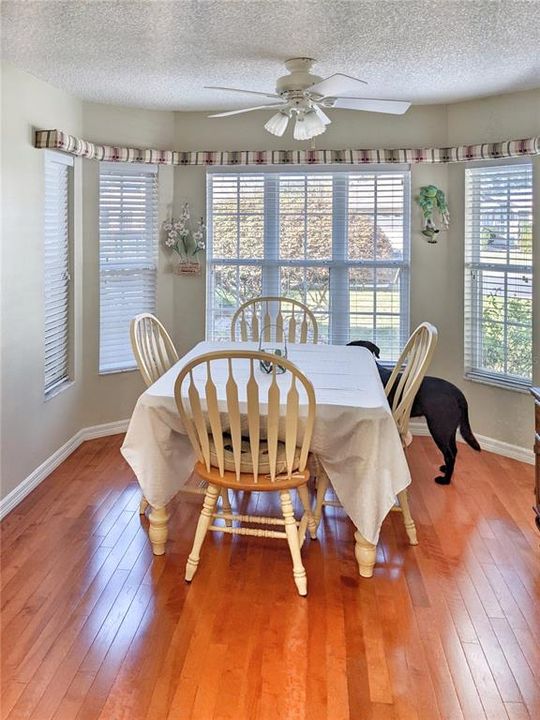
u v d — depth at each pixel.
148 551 2.75
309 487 3.48
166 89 3.74
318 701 1.86
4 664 2.01
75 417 4.12
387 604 2.37
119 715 1.80
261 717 1.80
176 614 2.29
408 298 4.42
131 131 4.25
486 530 2.98
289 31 2.73
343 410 2.43
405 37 2.80
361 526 2.46
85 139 4.08
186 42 2.86
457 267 4.25
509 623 2.24
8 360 3.16
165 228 4.45
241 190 4.48
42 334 3.57
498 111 3.92
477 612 2.31
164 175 4.43
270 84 3.59
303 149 4.34
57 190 3.84
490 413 4.14
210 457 2.52
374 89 3.72
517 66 3.26
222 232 4.54
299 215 4.47
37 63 3.17
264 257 4.53
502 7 2.47
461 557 2.72
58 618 2.25
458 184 4.19
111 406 4.42
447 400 3.49
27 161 3.35
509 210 3.95
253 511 3.19
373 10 2.49
